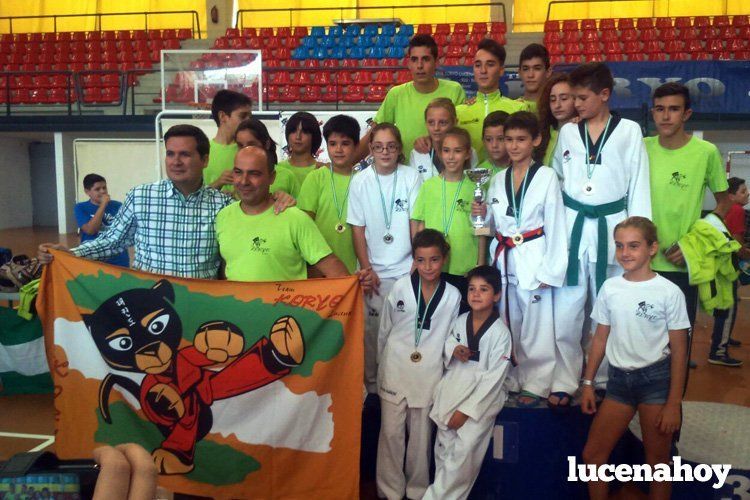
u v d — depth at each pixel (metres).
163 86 7.18
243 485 3.04
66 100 14.12
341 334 2.98
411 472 3.22
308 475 3.02
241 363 3.02
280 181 3.98
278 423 3.01
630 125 3.27
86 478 2.17
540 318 3.31
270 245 3.05
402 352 3.28
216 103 4.12
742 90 9.69
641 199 3.24
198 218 3.17
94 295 3.09
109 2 17.12
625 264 2.90
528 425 3.20
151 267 3.20
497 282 3.15
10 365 4.76
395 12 16.53
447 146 3.49
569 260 3.26
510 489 3.23
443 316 3.28
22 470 2.16
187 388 3.04
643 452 3.28
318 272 3.49
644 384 2.87
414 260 3.27
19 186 17.12
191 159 3.04
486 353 3.15
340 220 3.85
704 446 3.34
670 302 2.82
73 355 3.11
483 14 16.25
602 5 15.77
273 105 12.98
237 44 15.09
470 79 9.73
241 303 3.02
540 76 4.16
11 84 14.54
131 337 3.06
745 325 7.23
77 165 12.22
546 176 3.28
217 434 3.04
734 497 3.02
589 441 3.02
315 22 16.81
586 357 3.53
